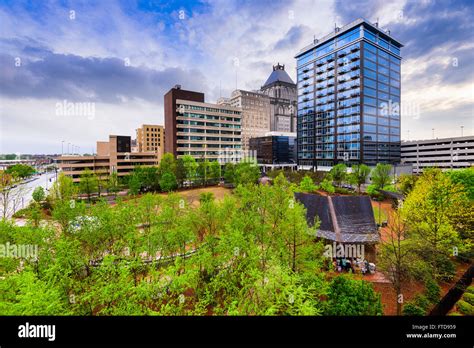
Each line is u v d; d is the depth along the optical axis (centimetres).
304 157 9900
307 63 9619
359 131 7669
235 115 9756
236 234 1625
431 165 8469
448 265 1741
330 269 1859
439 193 1931
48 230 1684
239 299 1219
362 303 1075
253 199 2592
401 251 1678
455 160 7950
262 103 14512
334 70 8544
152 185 5825
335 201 2345
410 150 9100
